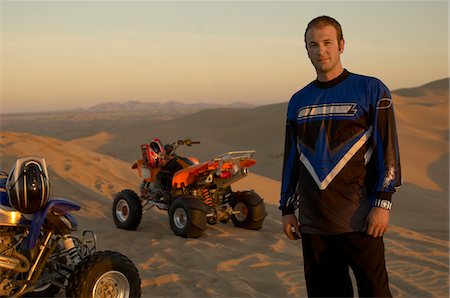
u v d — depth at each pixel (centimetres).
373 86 332
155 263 736
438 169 3981
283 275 672
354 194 333
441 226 1491
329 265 344
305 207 347
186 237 893
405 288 624
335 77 343
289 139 365
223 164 898
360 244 330
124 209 991
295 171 364
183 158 975
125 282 503
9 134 2078
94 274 483
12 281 487
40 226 477
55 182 1412
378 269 330
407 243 878
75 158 1762
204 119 10188
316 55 340
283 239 880
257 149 6141
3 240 490
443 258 770
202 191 948
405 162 4166
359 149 333
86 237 911
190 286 630
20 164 477
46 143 1975
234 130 7612
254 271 694
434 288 618
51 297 584
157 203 987
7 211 482
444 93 14025
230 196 983
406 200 2278
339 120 335
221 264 721
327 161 336
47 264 534
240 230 959
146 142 6775
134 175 1688
